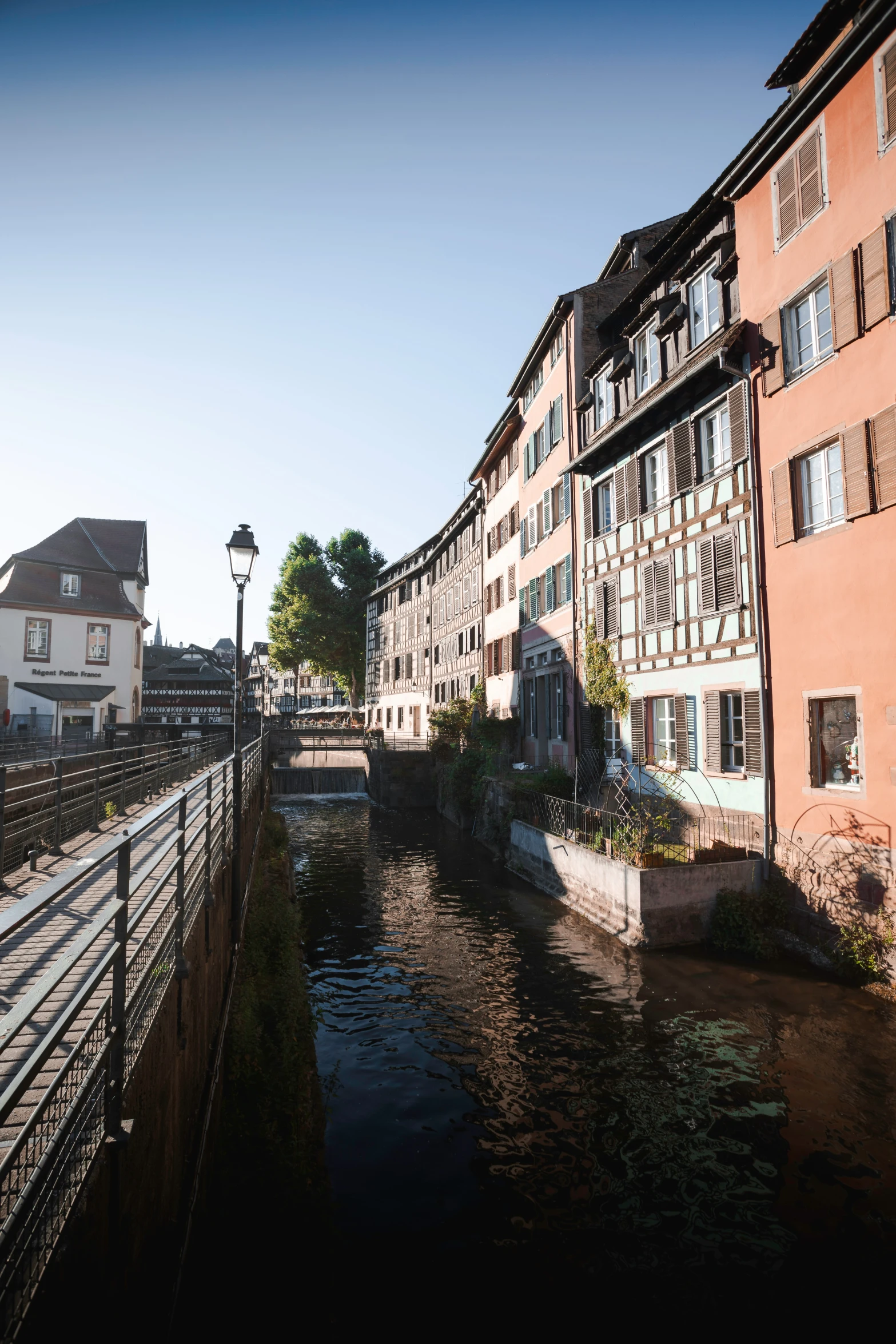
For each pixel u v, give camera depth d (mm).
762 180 12016
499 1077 7598
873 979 9305
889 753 9359
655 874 11227
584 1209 5477
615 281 20031
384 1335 4238
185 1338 4008
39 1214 2287
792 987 9500
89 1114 2816
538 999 9641
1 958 5012
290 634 54938
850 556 10062
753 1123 6496
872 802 9625
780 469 11406
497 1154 6230
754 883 11492
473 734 29391
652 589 15406
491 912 14422
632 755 16047
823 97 10469
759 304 12023
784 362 11438
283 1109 6340
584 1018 8922
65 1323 2275
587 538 18703
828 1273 4762
